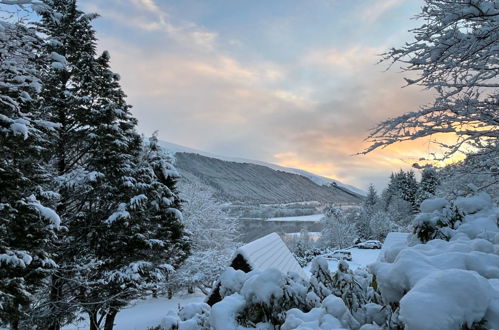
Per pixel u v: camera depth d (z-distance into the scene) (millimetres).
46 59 11039
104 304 11859
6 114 8070
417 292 1465
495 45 3213
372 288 2537
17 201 8188
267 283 2654
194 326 3023
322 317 2191
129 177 12672
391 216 50594
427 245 2396
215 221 25828
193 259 20422
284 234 57188
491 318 1419
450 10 3266
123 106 14508
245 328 2508
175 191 17844
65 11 13078
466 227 2910
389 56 3662
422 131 3961
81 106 12469
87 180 11523
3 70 7875
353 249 40969
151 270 13719
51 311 10633
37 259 9219
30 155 9484
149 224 14680
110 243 12328
